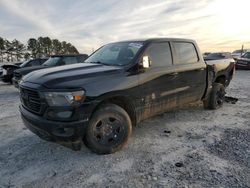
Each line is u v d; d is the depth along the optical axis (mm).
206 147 3883
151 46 4250
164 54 4477
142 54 4031
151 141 4156
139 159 3506
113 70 3715
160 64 4340
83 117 3234
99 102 3395
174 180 2932
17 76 9867
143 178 2998
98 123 3504
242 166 3244
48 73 3609
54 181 2996
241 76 15062
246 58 19688
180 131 4645
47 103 3160
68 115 3150
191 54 5160
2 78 12969
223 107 6492
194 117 5562
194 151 3736
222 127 4863
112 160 3490
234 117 5566
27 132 4773
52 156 3672
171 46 4656
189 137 4332
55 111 3141
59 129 3152
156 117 5531
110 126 3615
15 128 5062
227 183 2846
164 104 4457
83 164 3395
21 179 3059
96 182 2947
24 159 3594
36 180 3031
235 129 4730
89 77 3422
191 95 5133
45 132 3221
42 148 3967
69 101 3129
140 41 4391
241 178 2947
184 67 4809
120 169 3234
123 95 3682
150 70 4102
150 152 3730
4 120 5730
